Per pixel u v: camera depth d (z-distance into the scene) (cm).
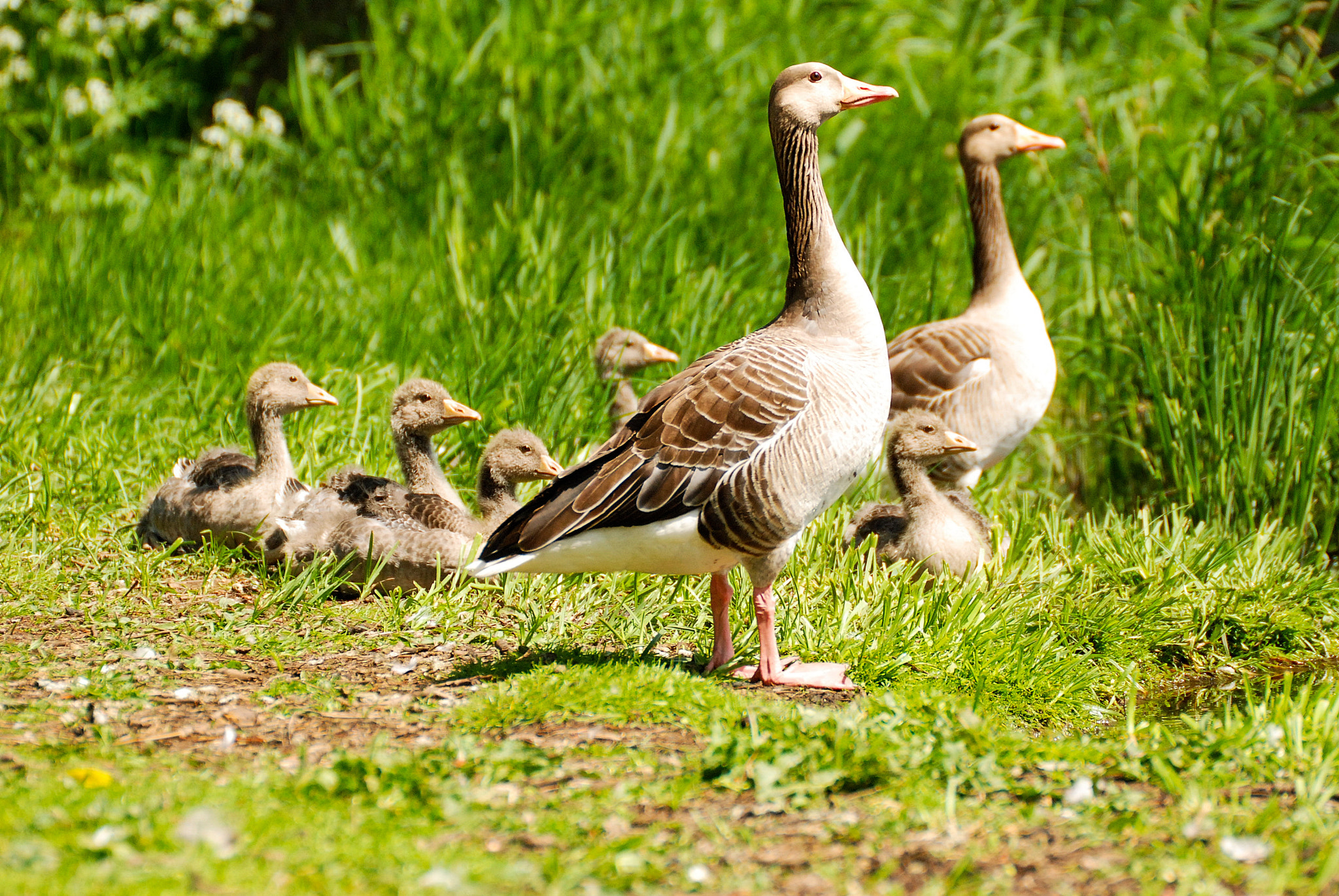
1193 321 1347
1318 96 1614
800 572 1076
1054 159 1970
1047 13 2336
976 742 714
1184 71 2052
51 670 837
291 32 2645
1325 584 1159
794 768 685
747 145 1902
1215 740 721
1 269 1766
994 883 562
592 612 1020
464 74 1997
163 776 659
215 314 1556
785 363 874
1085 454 1502
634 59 2023
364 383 1437
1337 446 1288
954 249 1805
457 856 573
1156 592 1109
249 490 1059
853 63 2094
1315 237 1368
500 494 1119
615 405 1357
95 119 2391
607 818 630
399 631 955
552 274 1516
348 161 2038
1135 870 573
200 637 921
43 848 539
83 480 1220
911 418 1109
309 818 603
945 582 1035
